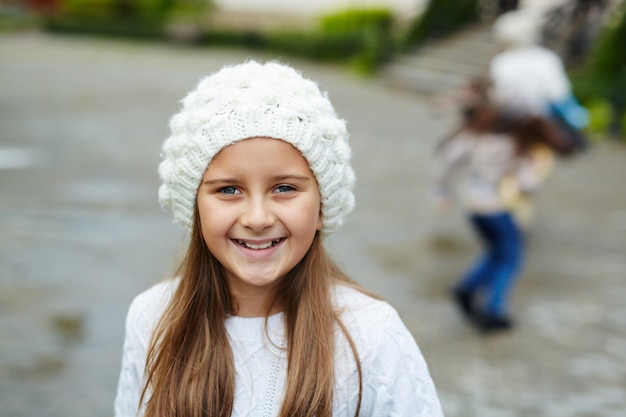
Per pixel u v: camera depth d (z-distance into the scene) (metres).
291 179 1.37
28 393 3.27
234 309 1.55
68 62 17.94
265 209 1.37
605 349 3.87
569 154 4.08
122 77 15.56
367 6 23.42
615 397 3.40
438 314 4.27
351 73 17.72
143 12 28.92
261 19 28.14
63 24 26.12
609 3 11.91
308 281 1.51
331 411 1.44
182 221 1.50
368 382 1.47
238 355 1.51
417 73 15.34
